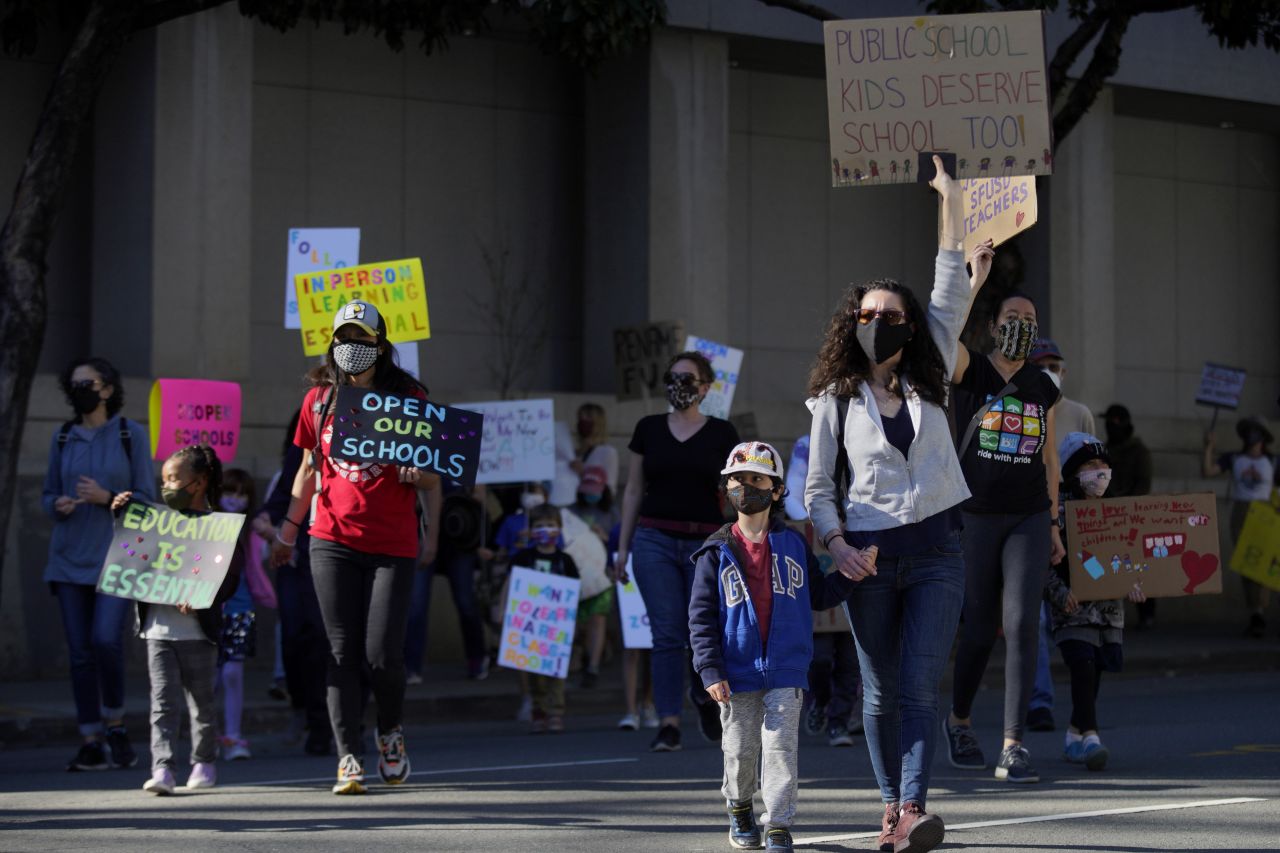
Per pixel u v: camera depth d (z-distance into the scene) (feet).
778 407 67.26
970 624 29.07
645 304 64.44
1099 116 74.18
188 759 36.76
